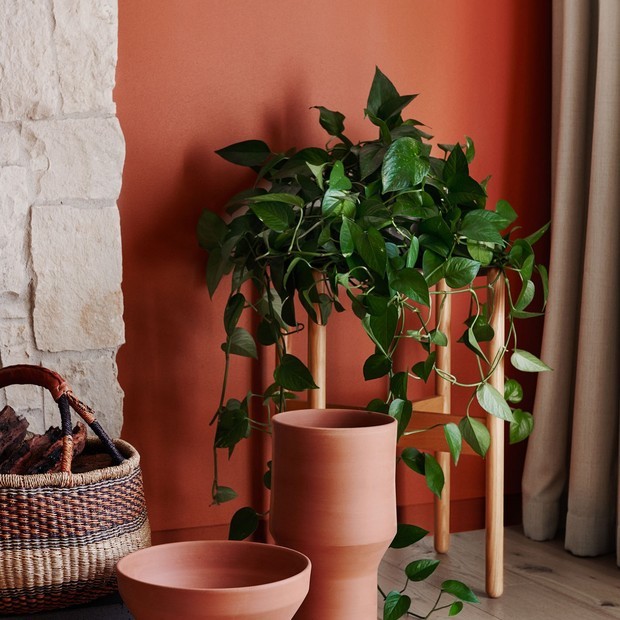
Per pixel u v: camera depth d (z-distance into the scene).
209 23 1.86
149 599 0.96
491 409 1.63
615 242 1.97
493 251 1.70
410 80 2.07
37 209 1.67
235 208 1.85
